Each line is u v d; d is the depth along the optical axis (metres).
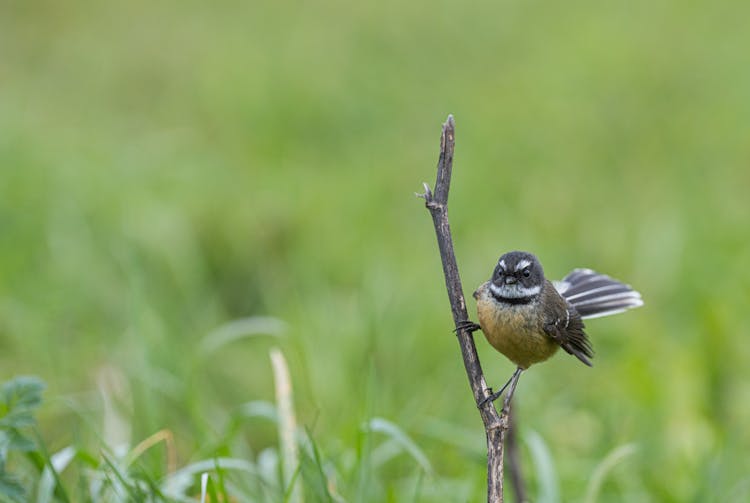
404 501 9.07
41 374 11.21
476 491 9.04
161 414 10.27
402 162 17.86
